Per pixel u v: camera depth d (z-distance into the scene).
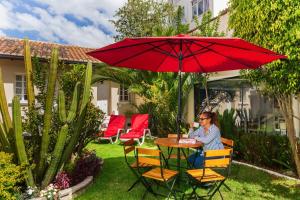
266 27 6.11
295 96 7.46
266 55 5.65
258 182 7.12
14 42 17.81
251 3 6.45
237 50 5.83
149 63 7.46
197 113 14.17
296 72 5.80
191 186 6.29
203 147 6.67
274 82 6.49
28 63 6.70
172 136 8.03
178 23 15.52
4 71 15.84
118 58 6.67
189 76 13.62
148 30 20.50
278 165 8.36
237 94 11.32
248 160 9.25
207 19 13.41
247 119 10.76
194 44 6.07
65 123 5.98
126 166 8.80
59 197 5.76
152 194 6.33
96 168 7.74
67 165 6.82
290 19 5.74
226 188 6.67
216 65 7.39
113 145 13.01
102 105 19.20
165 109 13.91
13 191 5.41
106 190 6.61
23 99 16.45
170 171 5.95
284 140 8.28
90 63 6.52
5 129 6.36
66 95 7.32
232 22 7.29
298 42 5.71
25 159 5.77
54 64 5.91
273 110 9.53
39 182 6.29
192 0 20.80
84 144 8.10
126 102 19.78
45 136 5.96
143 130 13.06
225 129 10.23
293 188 6.61
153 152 5.62
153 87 13.57
